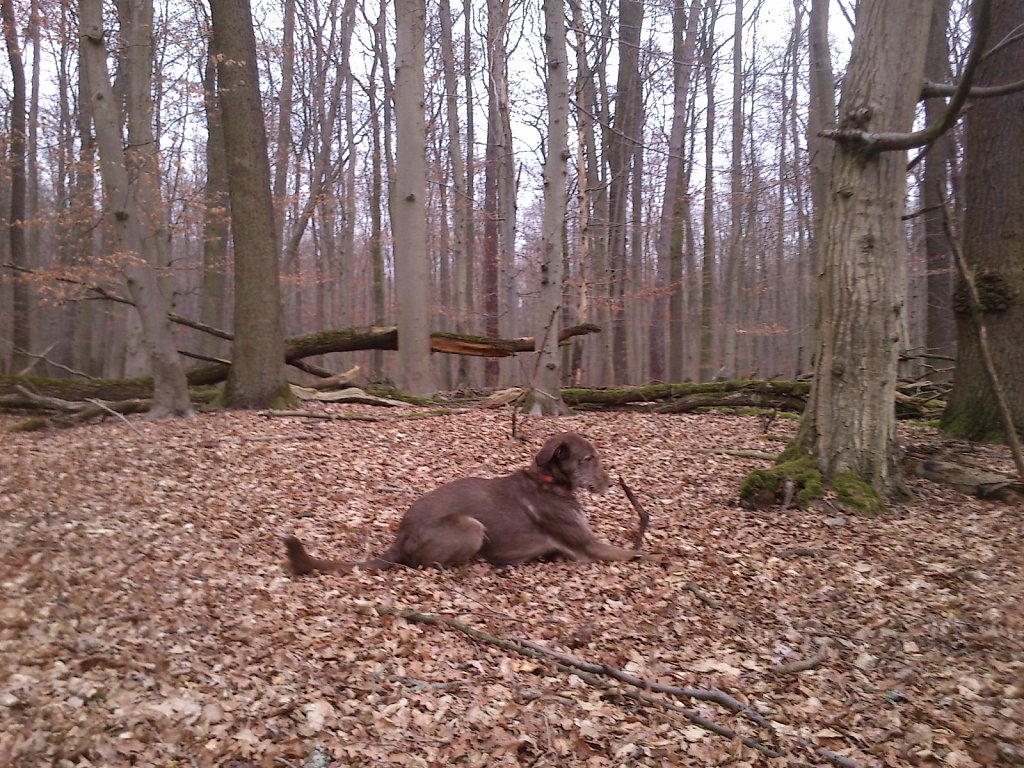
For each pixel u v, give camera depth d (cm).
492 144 2670
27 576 547
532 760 404
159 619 504
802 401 1413
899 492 857
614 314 2527
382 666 481
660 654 530
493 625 552
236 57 1279
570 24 1888
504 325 2580
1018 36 741
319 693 438
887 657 532
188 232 2012
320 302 3148
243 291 1330
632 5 2528
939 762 415
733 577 661
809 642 553
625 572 666
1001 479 868
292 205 2864
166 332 1260
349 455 1027
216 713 398
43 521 698
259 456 991
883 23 807
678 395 1510
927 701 476
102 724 372
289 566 625
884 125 812
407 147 1491
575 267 2652
